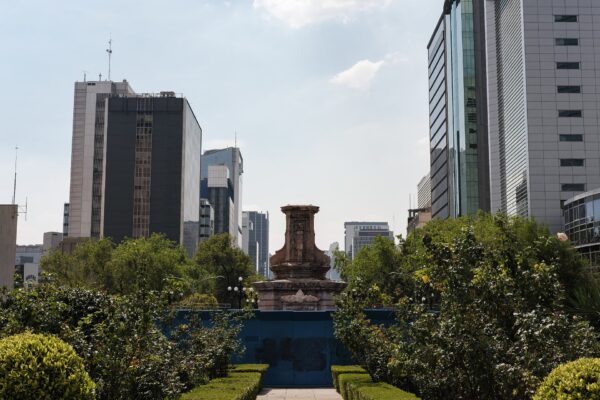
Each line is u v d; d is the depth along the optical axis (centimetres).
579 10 11225
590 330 1294
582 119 11031
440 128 15575
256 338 2914
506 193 12288
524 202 11112
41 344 958
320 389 2761
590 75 11112
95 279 8569
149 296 1364
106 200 15838
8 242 3294
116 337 1236
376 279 7281
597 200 8319
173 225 15712
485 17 13225
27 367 915
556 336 1198
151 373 1275
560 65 11156
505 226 1521
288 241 4612
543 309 1292
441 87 15475
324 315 2936
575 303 2059
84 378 966
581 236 8600
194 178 18100
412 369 1484
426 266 1462
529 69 11150
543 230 4403
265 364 2819
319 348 2911
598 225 8262
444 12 15062
